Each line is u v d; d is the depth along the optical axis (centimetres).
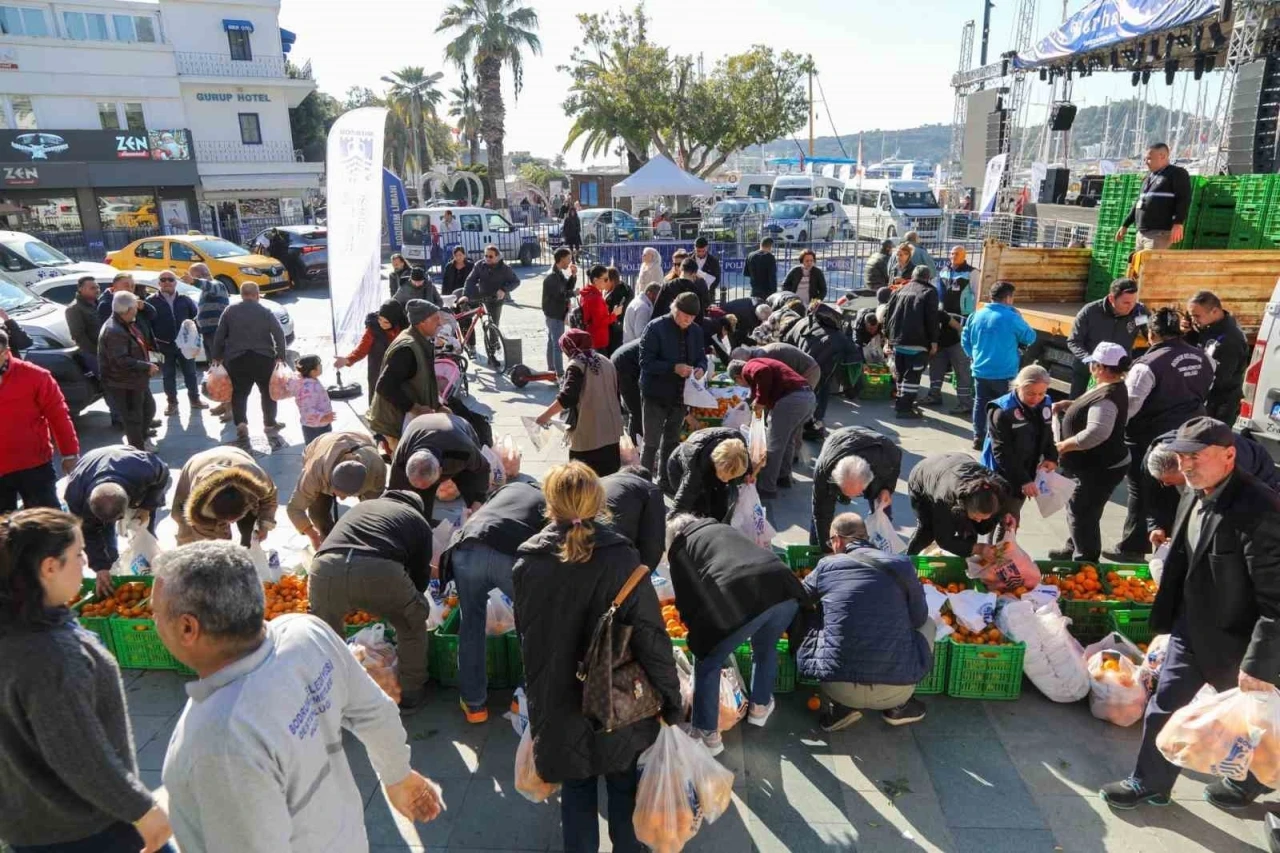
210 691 191
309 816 201
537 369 1166
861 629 373
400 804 240
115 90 3180
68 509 460
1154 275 717
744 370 654
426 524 415
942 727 404
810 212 2620
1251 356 686
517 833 340
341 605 384
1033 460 515
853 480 457
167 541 622
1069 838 333
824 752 387
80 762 208
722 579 352
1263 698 303
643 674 288
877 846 331
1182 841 330
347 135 909
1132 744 390
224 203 3509
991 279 955
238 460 457
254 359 810
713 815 309
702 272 1211
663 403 684
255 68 3488
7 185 2866
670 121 3438
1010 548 463
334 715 213
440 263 2175
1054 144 2352
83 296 847
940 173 3981
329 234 937
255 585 195
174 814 192
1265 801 351
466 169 4550
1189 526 326
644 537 399
